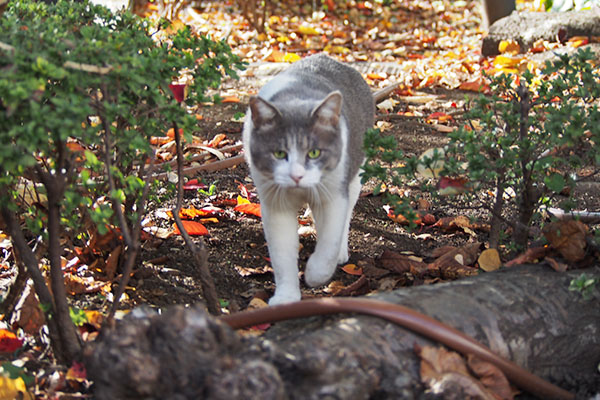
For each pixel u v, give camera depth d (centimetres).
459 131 322
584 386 281
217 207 464
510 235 400
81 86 244
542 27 863
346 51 1006
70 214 316
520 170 345
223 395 195
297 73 401
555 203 458
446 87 777
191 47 305
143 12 1026
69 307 298
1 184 268
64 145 261
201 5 1245
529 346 273
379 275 379
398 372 237
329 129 336
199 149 565
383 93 691
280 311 255
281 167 331
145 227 415
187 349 204
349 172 364
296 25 1161
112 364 203
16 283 312
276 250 352
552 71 342
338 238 353
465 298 272
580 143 323
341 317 256
